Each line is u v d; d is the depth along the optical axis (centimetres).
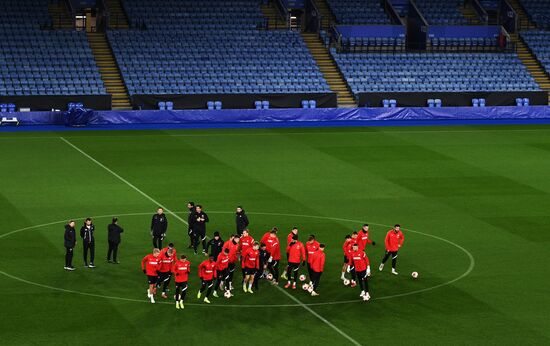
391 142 10725
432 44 14700
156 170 8838
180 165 9100
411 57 14175
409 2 15162
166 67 13050
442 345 4703
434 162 9525
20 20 13388
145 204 7519
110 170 8794
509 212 7475
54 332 4769
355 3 15088
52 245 6316
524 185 8506
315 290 5500
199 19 14125
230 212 7306
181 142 10412
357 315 5125
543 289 5606
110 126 11525
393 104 13100
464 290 5569
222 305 5247
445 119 12800
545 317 5119
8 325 4853
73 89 12294
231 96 12581
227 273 5369
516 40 15075
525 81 14050
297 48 13925
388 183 8469
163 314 5075
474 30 14825
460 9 15550
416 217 7281
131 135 10844
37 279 5612
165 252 5256
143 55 13162
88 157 9419
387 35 14575
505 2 15325
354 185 8369
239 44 13738
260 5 15012
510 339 4797
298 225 6975
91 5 14162
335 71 13775
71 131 11069
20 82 12231
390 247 5844
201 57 13375
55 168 8838
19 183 8175
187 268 5162
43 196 7719
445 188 8312
